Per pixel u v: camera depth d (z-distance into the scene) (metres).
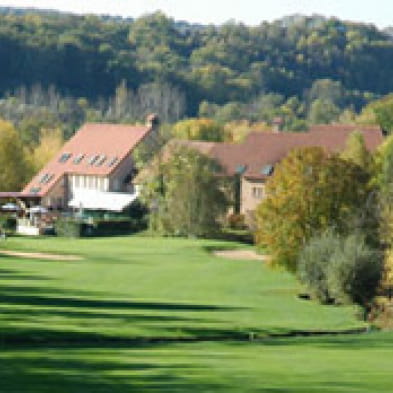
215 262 159.00
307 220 127.25
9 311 91.06
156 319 91.62
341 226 126.19
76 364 61.19
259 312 103.50
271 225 128.12
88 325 84.88
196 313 99.06
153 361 63.12
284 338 85.44
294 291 126.19
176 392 51.03
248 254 176.25
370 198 128.25
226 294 121.12
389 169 170.88
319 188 127.25
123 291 119.12
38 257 159.00
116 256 165.75
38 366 60.03
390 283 112.19
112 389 51.69
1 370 58.16
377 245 122.50
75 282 125.94
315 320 99.00
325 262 115.44
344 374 58.19
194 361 63.44
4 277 127.31
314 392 51.66
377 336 87.50
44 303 99.75
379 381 55.62
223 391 51.53
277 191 128.50
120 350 70.62
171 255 169.50
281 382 54.53
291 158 129.00
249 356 67.44
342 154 189.00
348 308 111.12
